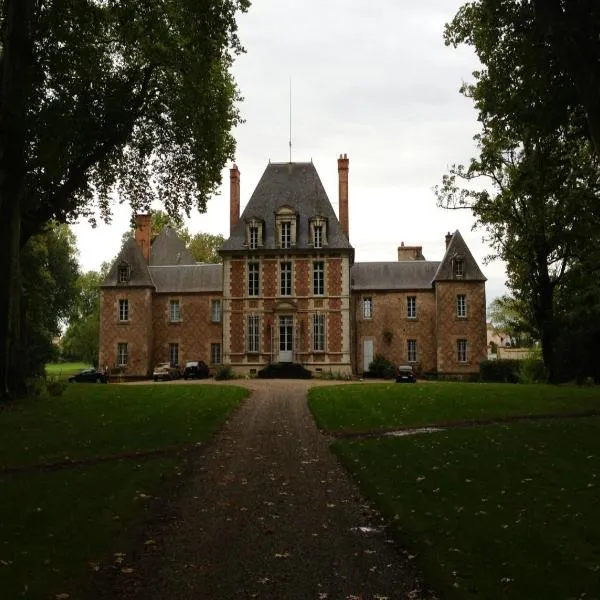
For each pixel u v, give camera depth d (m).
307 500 10.98
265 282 50.28
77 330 85.00
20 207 24.16
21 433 17.19
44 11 22.66
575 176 27.33
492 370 48.53
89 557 7.98
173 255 62.25
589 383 36.41
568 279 38.75
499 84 22.17
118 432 17.48
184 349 56.62
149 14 23.33
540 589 6.83
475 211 38.16
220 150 29.92
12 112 20.98
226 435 17.75
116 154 29.28
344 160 53.09
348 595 6.94
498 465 13.09
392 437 16.75
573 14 16.95
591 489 11.15
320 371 49.16
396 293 56.06
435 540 8.55
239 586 7.21
